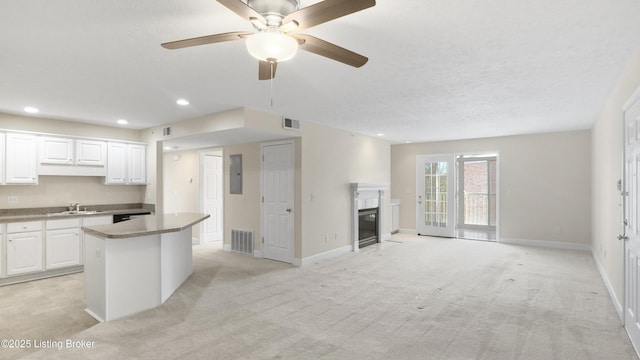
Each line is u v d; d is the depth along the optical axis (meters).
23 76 3.16
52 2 1.88
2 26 2.16
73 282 4.55
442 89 3.67
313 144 5.64
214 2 1.90
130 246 3.41
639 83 2.63
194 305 3.65
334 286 4.31
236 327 3.11
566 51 2.64
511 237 7.13
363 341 2.84
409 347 2.73
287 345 2.77
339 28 2.23
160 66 2.94
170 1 1.88
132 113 4.81
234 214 6.42
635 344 2.67
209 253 6.29
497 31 2.29
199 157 7.21
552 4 1.94
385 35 2.34
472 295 3.96
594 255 5.75
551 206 6.73
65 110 4.60
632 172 2.81
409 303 3.71
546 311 3.46
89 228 3.45
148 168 6.07
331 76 3.24
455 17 2.09
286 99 4.09
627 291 2.97
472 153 7.62
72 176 5.53
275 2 1.69
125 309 3.36
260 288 4.23
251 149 6.12
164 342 2.81
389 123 5.68
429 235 8.26
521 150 7.01
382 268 5.19
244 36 1.77
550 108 4.57
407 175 8.55
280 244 5.67
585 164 6.41
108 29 2.23
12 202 4.92
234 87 3.58
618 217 3.49
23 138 4.78
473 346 2.74
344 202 6.36
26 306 3.66
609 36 2.37
